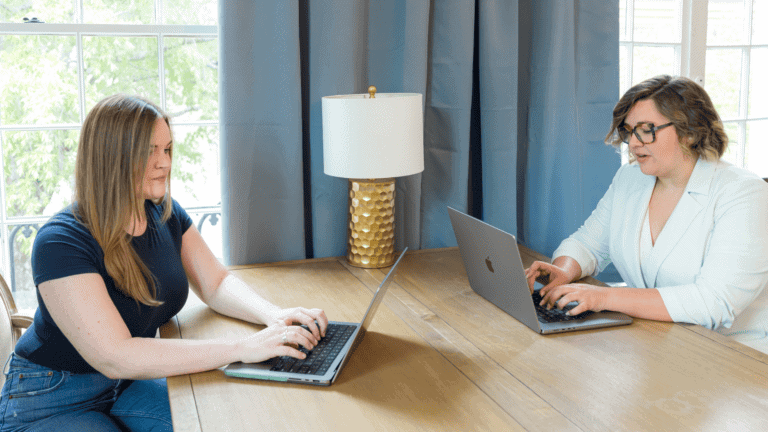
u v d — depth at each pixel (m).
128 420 1.37
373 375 1.20
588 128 2.45
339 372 1.20
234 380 1.20
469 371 1.21
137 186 1.30
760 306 1.56
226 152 2.01
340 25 2.04
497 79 2.26
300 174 2.10
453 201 2.31
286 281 1.83
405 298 1.65
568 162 2.39
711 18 2.99
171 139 1.40
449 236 2.35
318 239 2.17
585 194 2.51
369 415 1.05
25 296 2.25
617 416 1.02
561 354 1.27
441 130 2.28
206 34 2.24
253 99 2.02
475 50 2.33
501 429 0.99
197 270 1.60
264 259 2.13
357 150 1.86
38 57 2.10
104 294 1.24
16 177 2.17
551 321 1.43
